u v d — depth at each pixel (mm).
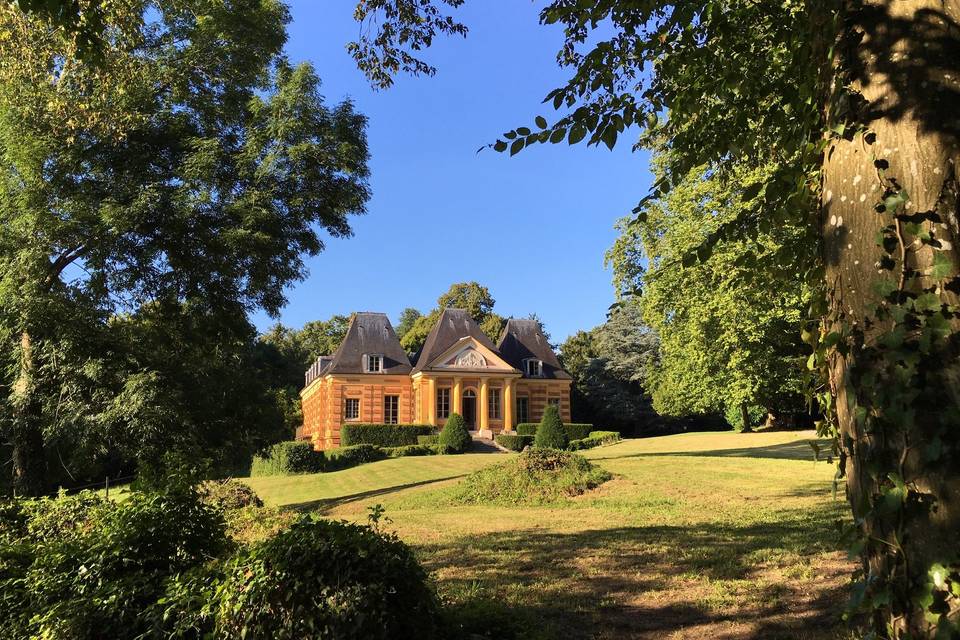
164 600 3961
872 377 2240
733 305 22703
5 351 15586
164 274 16562
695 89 4691
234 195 16359
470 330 47281
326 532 4008
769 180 3666
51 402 14875
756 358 26812
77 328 14523
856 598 2285
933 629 2012
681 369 31172
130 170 15203
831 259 2510
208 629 3926
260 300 17953
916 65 2334
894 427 2168
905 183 2273
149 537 4781
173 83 16125
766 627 5250
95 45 5457
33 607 4473
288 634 3555
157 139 15461
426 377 44562
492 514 13422
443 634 4469
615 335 55906
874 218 2324
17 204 13859
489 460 31656
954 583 1979
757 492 14359
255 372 20531
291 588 3607
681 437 40594
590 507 13695
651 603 6156
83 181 14852
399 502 16578
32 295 14039
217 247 16047
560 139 4125
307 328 74438
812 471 17312
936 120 2271
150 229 15438
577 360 62250
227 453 17531
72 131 13469
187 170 15086
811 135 2947
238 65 17031
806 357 3090
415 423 44188
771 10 4473
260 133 16328
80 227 14367
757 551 8023
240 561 3881
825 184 2600
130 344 15625
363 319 47250
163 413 14523
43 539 6250
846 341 2381
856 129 2438
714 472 17500
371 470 29984
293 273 18078
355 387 44562
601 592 6586
